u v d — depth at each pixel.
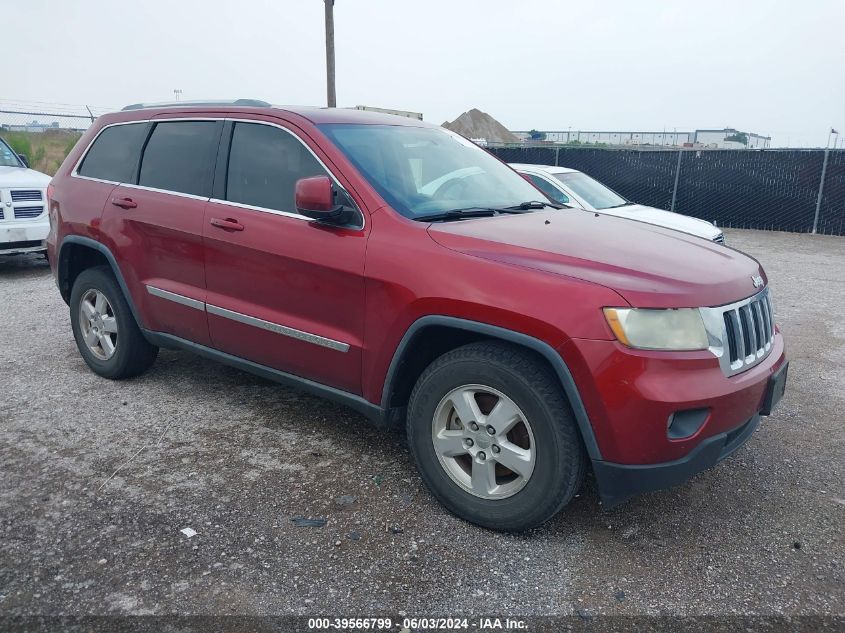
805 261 11.59
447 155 4.21
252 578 2.75
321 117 3.87
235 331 3.91
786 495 3.54
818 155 15.55
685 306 2.78
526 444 2.98
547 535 3.11
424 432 3.22
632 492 2.83
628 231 3.64
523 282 2.87
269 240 3.64
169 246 4.18
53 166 18.67
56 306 7.20
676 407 2.69
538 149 19.33
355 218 3.42
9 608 2.55
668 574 2.85
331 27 20.69
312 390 3.70
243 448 3.89
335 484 3.51
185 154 4.24
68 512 3.19
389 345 3.23
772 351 3.32
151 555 2.88
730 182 16.72
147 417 4.29
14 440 3.93
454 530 3.12
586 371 2.71
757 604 2.67
